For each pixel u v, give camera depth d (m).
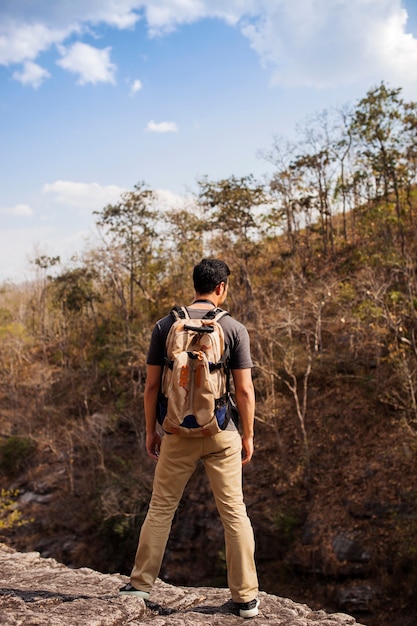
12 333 47.47
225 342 3.32
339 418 25.06
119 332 39.78
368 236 34.03
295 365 27.03
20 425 37.91
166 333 3.37
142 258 41.28
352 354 26.59
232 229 34.34
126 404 33.88
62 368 41.53
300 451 24.59
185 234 39.47
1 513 30.05
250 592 3.37
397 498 20.64
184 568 24.73
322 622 3.33
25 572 4.39
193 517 25.41
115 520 27.11
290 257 35.91
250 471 25.41
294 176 35.94
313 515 22.11
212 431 3.24
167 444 3.38
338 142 35.19
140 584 3.45
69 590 3.67
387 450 22.41
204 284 3.46
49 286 48.69
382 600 18.80
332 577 20.28
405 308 25.00
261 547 22.81
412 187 37.03
